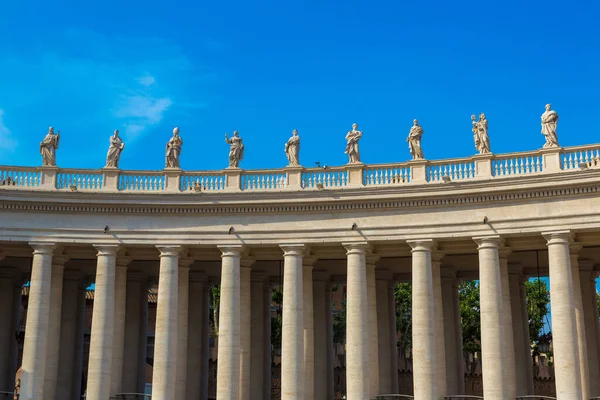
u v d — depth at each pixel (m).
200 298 54.41
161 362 43.75
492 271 41.62
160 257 45.66
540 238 42.81
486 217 42.09
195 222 45.69
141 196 45.66
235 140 47.00
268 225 45.12
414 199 43.38
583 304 47.97
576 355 39.22
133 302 54.09
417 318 42.09
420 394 41.22
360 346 42.59
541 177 41.00
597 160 40.72
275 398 65.44
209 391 67.00
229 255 45.03
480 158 43.16
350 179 45.19
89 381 43.62
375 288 48.91
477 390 63.22
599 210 39.97
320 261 51.94
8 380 52.56
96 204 45.59
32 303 44.22
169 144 46.88
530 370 50.12
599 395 46.47
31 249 47.88
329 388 53.38
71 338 53.34
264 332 54.66
